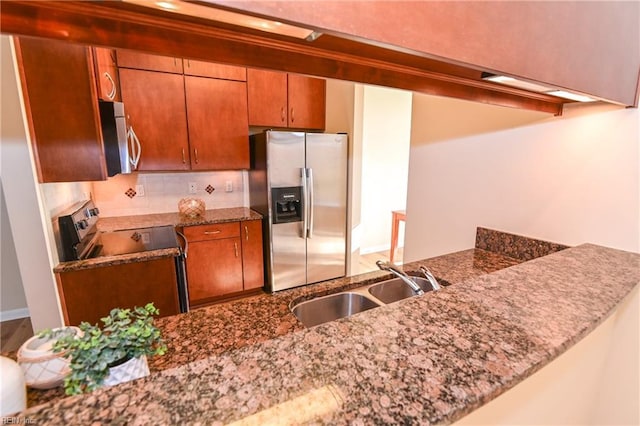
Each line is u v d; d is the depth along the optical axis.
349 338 0.65
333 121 3.46
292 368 0.55
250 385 0.51
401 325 0.70
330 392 0.49
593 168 1.32
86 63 1.62
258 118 3.12
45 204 1.67
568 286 0.93
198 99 2.80
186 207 2.92
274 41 0.68
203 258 2.82
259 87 3.07
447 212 1.93
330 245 3.37
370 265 4.41
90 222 2.23
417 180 2.11
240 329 1.00
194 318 1.07
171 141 2.74
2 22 0.49
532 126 1.49
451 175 1.88
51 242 1.71
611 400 1.31
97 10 0.52
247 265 3.04
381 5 0.57
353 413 0.46
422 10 0.62
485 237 1.72
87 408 0.46
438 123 1.92
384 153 4.81
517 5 0.77
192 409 0.46
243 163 3.08
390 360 0.58
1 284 2.77
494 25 0.74
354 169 3.35
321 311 1.33
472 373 0.55
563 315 0.76
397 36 0.60
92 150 1.68
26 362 0.68
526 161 1.53
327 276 3.41
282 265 3.14
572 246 1.41
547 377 0.91
